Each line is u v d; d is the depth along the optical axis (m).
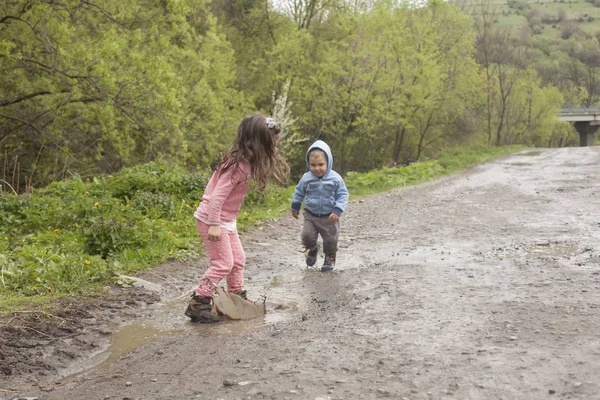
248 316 5.14
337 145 41.50
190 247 8.06
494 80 58.19
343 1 38.56
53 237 7.79
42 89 17.16
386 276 6.32
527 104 67.75
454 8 45.69
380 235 9.55
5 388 3.74
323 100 37.09
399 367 3.55
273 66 36.69
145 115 17.81
